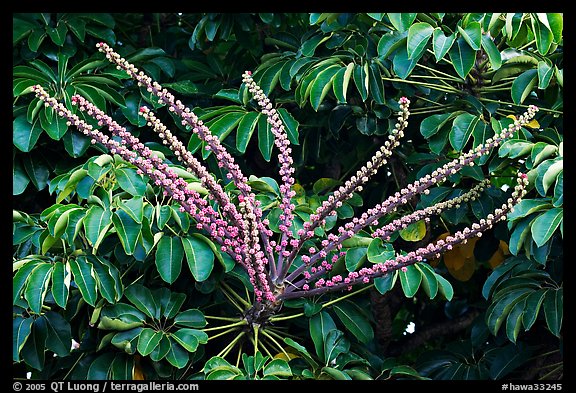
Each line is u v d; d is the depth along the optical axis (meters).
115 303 3.19
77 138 3.58
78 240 3.37
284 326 3.76
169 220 3.35
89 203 3.12
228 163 3.13
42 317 3.23
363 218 3.16
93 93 3.69
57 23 3.97
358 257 3.26
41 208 3.93
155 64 4.14
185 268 3.49
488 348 3.78
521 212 3.23
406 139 4.25
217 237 3.15
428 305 4.72
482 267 4.55
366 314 3.59
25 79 3.59
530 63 3.78
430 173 3.84
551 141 3.64
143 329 3.15
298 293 3.21
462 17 3.80
